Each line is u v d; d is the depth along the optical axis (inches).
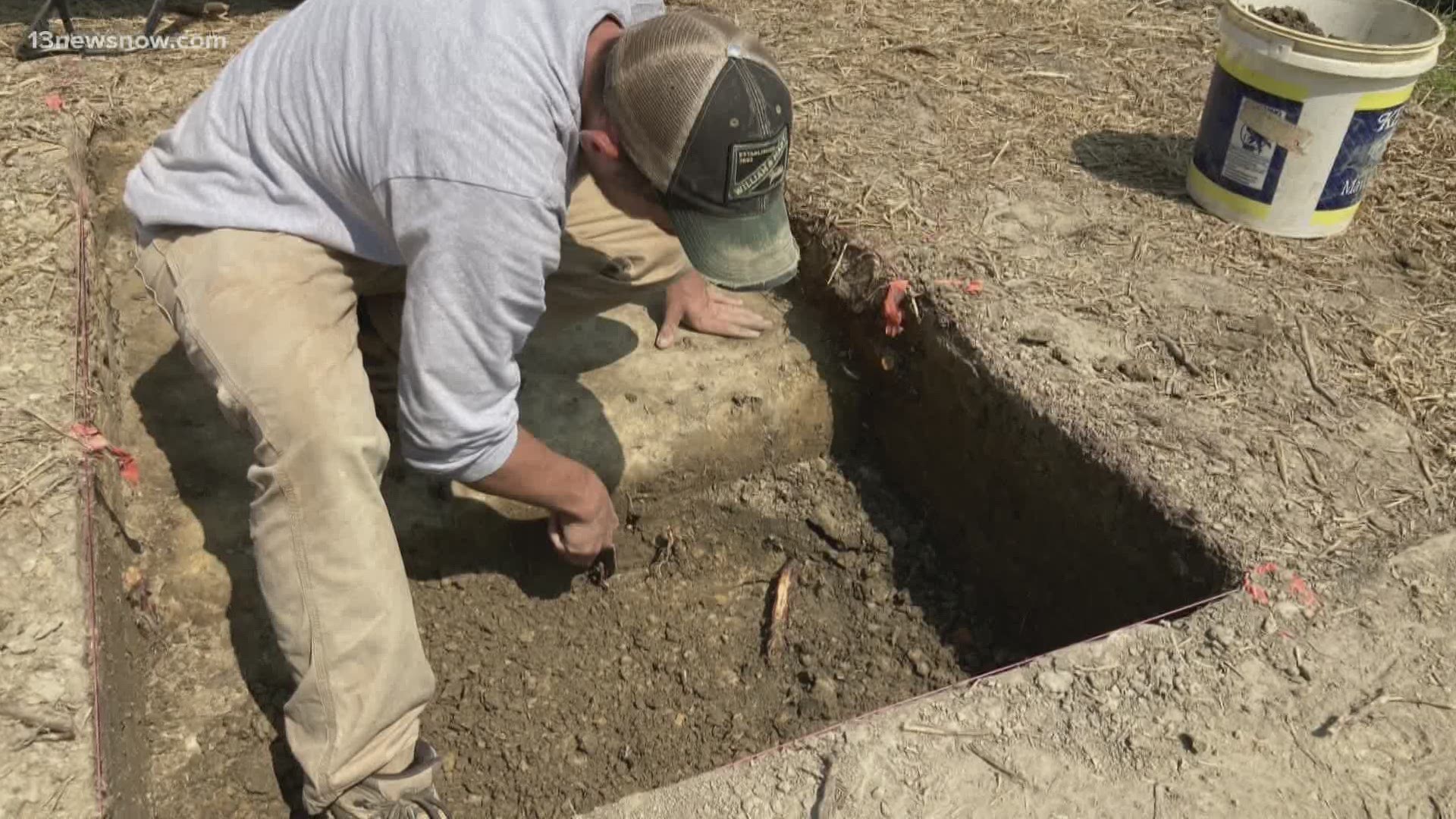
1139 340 105.3
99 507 87.6
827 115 139.6
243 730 89.0
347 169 71.7
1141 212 123.8
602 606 107.3
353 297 83.8
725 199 64.1
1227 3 115.8
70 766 69.4
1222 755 72.5
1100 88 148.2
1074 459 96.2
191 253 80.2
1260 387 100.7
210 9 160.7
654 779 95.5
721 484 113.9
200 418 105.1
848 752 72.6
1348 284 113.6
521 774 95.0
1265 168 117.0
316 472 75.7
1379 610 81.4
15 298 101.1
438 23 66.4
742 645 106.4
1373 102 110.1
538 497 87.2
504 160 64.5
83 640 75.5
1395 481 91.5
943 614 110.3
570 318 106.1
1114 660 78.5
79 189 118.3
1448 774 71.9
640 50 63.4
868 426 120.4
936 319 108.7
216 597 94.4
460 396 71.9
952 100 144.3
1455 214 125.2
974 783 70.9
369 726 76.5
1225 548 85.2
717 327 119.0
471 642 102.7
